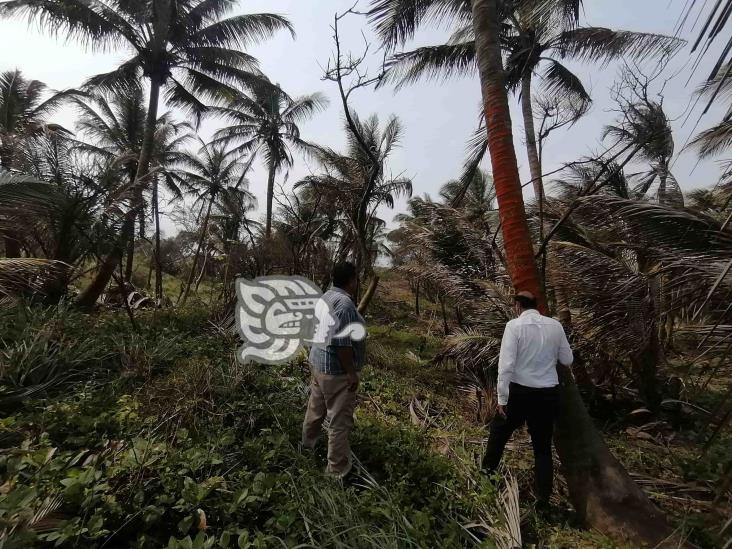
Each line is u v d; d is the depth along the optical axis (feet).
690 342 12.94
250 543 7.15
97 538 7.29
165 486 8.40
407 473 10.56
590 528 9.80
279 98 59.21
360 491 10.20
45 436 10.08
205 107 43.47
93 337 17.21
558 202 21.36
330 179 30.60
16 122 42.98
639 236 15.52
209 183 62.23
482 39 12.57
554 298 22.40
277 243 32.04
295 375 17.63
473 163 26.32
